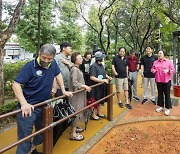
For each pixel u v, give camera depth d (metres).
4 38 5.70
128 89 6.94
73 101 4.05
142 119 5.49
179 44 8.84
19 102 2.86
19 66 11.69
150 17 13.93
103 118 5.45
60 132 3.78
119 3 15.37
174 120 5.54
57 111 3.54
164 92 5.96
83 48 29.19
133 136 4.62
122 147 4.11
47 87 3.16
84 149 3.86
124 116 5.74
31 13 20.25
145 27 16.70
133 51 7.08
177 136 4.61
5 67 10.55
